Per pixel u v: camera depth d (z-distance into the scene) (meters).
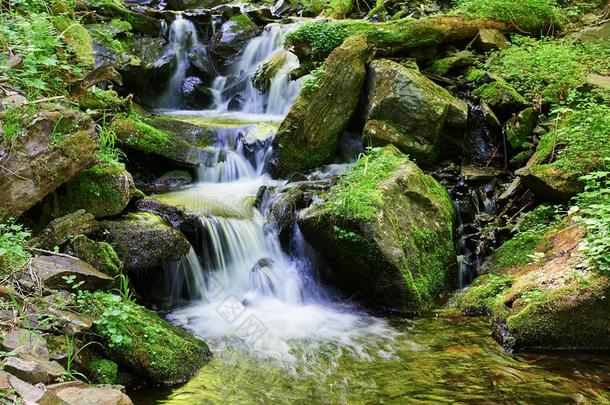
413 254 6.01
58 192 5.51
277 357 4.93
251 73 10.38
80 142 5.29
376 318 5.76
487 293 5.75
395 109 7.57
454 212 6.88
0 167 4.83
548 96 7.84
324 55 8.60
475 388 4.34
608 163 6.23
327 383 4.49
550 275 5.36
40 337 3.88
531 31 10.02
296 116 7.53
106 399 3.48
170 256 5.67
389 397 4.26
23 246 4.88
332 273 6.33
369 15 11.62
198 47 10.89
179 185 7.54
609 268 4.80
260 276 6.22
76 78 6.89
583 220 5.22
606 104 7.55
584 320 4.83
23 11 7.41
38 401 3.11
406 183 6.34
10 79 5.80
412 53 8.92
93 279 4.82
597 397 4.17
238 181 7.86
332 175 7.47
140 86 9.84
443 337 5.25
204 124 8.35
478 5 9.89
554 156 6.87
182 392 4.34
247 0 13.84
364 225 5.69
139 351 4.40
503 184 7.26
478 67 8.88
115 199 5.75
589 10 11.16
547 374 4.52
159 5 13.57
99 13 10.13
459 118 7.68
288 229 6.42
